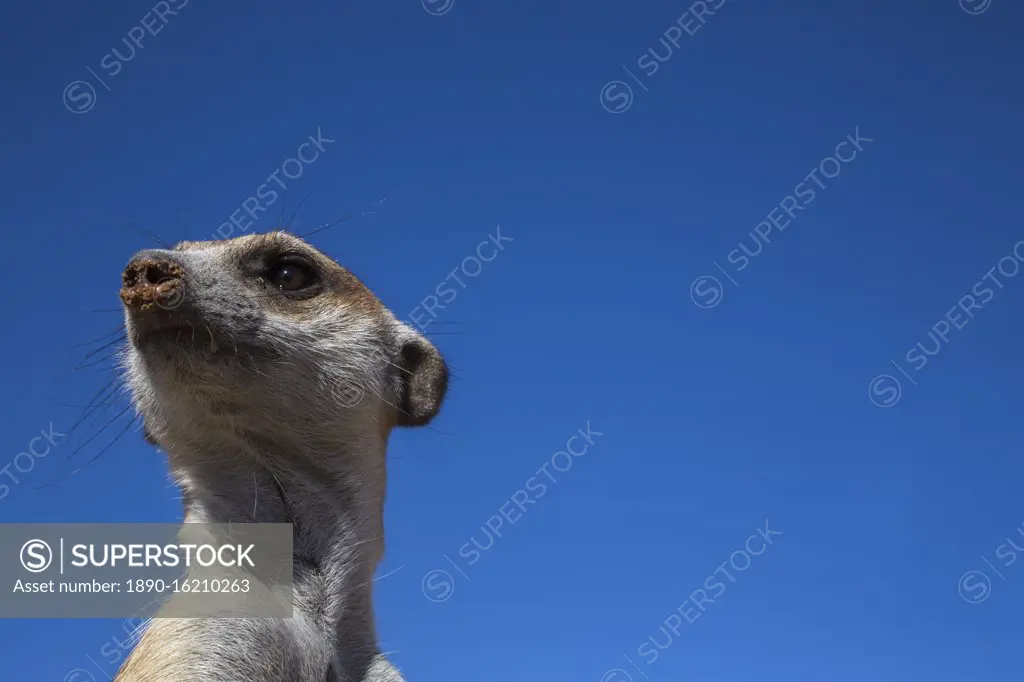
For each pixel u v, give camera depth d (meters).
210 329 0.56
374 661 0.56
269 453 0.57
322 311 0.58
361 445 0.57
